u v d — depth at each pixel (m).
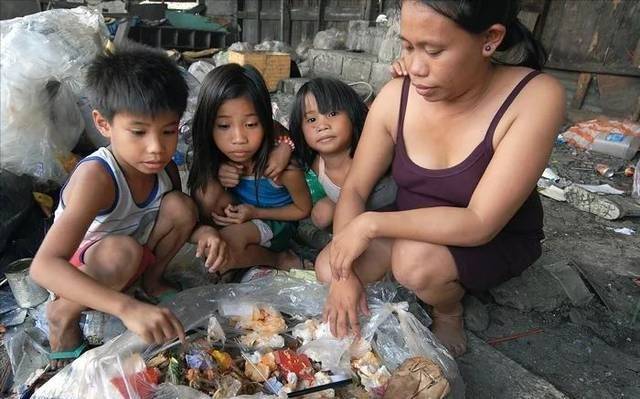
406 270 1.43
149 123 1.34
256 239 1.86
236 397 1.14
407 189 1.55
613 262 2.31
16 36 2.28
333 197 2.02
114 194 1.44
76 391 1.16
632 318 1.89
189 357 1.28
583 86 5.02
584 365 1.63
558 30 5.14
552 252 2.37
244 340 1.41
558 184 3.34
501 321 1.82
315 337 1.44
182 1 9.32
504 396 1.44
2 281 1.80
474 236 1.31
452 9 1.06
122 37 5.93
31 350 1.51
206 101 1.60
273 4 8.48
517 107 1.29
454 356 1.58
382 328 1.44
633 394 1.51
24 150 2.24
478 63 1.21
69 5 7.82
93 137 2.62
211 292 1.56
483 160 1.35
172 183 1.71
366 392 1.28
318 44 7.23
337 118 1.78
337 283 1.43
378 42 6.40
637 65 4.66
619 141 4.10
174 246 1.69
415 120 1.45
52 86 2.34
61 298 1.36
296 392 1.23
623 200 3.03
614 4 4.70
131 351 1.23
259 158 1.74
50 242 1.25
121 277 1.45
